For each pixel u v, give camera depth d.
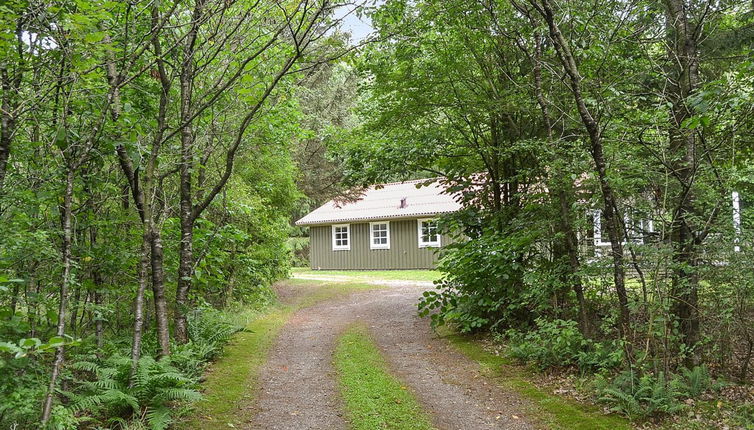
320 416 5.94
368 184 10.87
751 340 6.36
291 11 7.30
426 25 8.81
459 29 9.06
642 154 7.38
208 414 5.89
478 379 7.24
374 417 5.85
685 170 6.92
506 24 8.67
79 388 5.57
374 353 8.94
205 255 8.88
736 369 6.73
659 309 6.09
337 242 28.73
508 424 5.63
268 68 8.43
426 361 8.37
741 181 7.07
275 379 7.46
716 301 6.38
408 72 10.07
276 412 6.07
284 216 16.80
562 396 6.34
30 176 5.61
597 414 5.74
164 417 5.20
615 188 6.77
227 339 9.09
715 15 7.46
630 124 7.34
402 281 20.50
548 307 8.29
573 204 7.52
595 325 7.94
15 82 5.31
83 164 6.18
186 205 7.89
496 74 9.99
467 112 9.88
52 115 5.60
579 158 7.43
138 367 5.61
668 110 6.85
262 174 14.59
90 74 5.35
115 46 6.15
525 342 8.05
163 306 6.79
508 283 9.40
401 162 10.09
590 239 8.15
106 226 7.13
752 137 7.05
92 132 5.29
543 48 9.37
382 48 9.60
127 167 6.95
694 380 6.02
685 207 6.84
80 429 5.19
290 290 19.00
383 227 26.98
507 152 9.48
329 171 17.86
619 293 6.43
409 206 26.66
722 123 6.93
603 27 7.68
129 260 7.12
